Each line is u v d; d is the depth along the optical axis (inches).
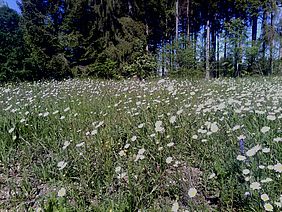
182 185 98.5
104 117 171.6
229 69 762.2
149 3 850.1
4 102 242.2
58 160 121.0
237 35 737.6
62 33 719.7
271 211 74.4
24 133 154.0
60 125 163.6
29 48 682.8
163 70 635.5
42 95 282.0
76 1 708.7
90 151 123.2
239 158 94.3
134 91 259.6
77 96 266.1
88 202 97.0
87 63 721.6
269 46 743.1
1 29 672.4
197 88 274.4
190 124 141.7
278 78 480.1
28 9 702.5
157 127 126.6
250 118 145.9
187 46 644.1
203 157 114.0
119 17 732.7
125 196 94.3
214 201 94.3
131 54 671.8
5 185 112.9
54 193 92.4
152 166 112.4
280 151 103.7
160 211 88.7
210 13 944.9
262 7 792.9
